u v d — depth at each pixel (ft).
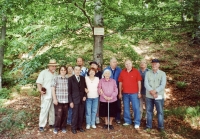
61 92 17.88
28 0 16.58
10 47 31.32
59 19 22.25
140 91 19.35
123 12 21.24
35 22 24.06
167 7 18.24
